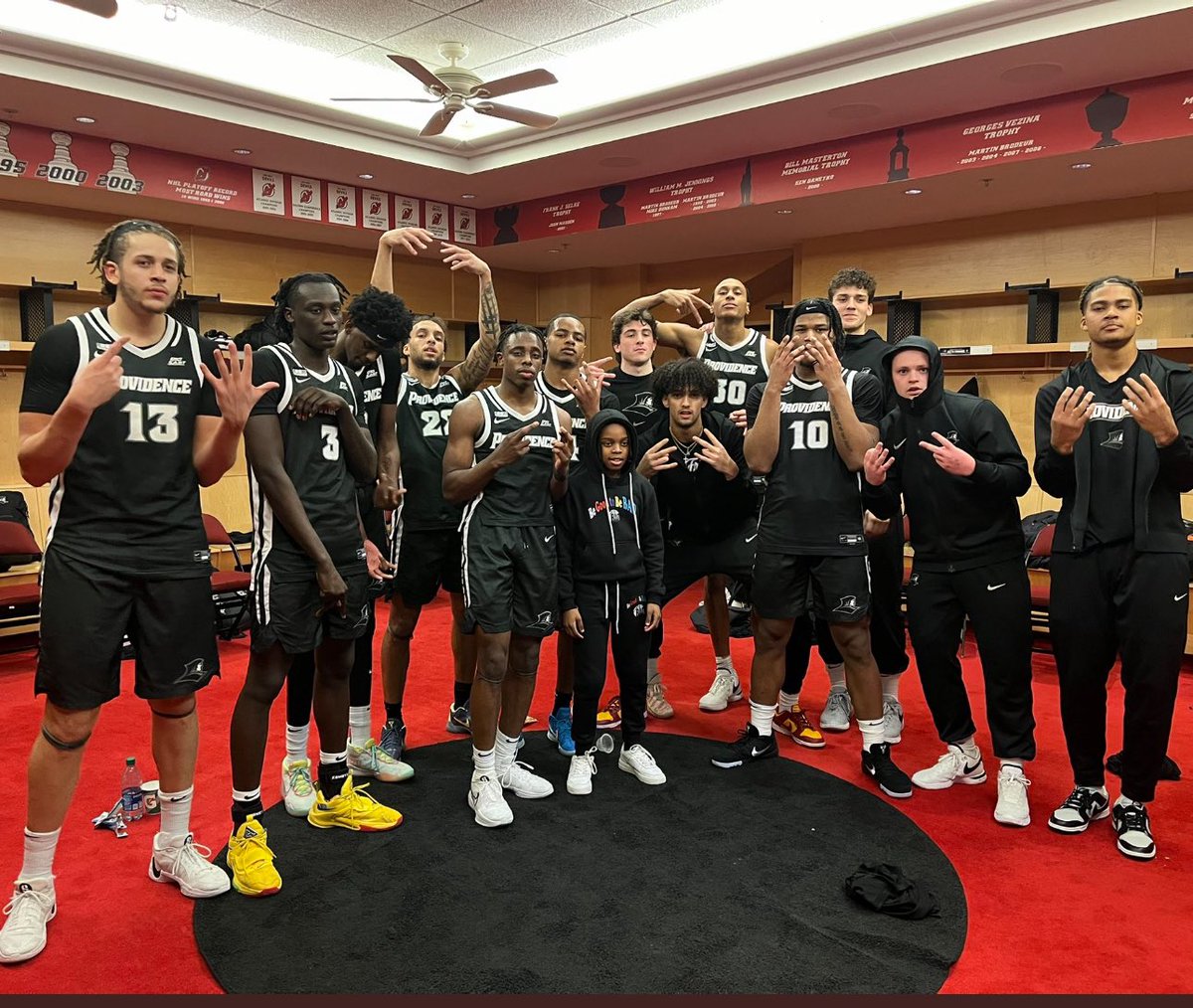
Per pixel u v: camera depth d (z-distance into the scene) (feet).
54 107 16.25
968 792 10.39
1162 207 18.81
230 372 7.03
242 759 8.09
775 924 7.51
